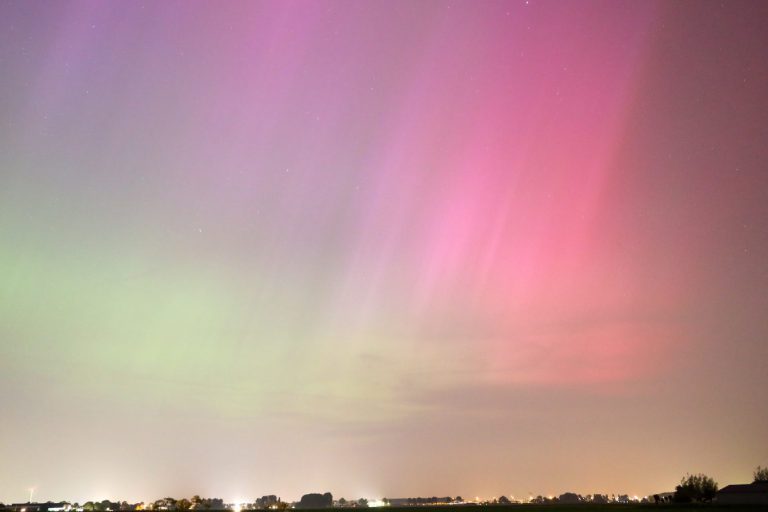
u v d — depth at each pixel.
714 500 105.69
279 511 123.12
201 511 119.50
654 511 75.19
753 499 98.62
